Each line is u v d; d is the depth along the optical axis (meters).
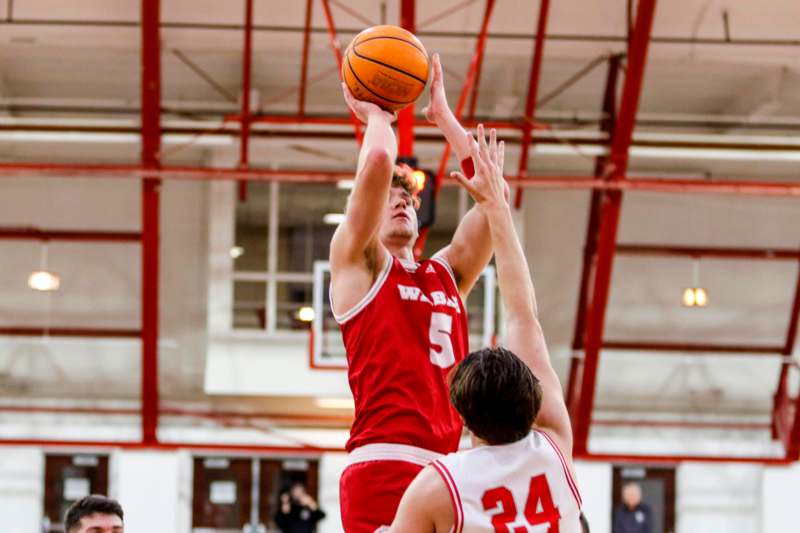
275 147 27.38
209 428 27.91
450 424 5.14
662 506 28.53
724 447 28.47
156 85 23.44
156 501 27.38
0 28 24.52
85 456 28.09
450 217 27.83
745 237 28.59
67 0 24.47
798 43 24.67
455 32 24.88
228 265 27.38
